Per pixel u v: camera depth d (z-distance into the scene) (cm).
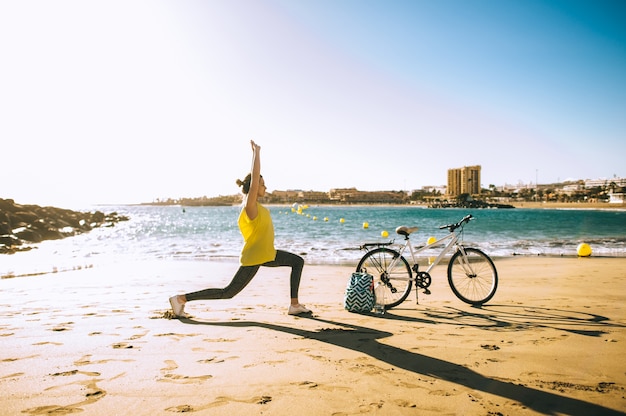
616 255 1244
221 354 321
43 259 1261
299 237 2127
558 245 1600
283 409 227
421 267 966
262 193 446
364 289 480
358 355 321
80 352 324
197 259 1225
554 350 334
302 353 324
